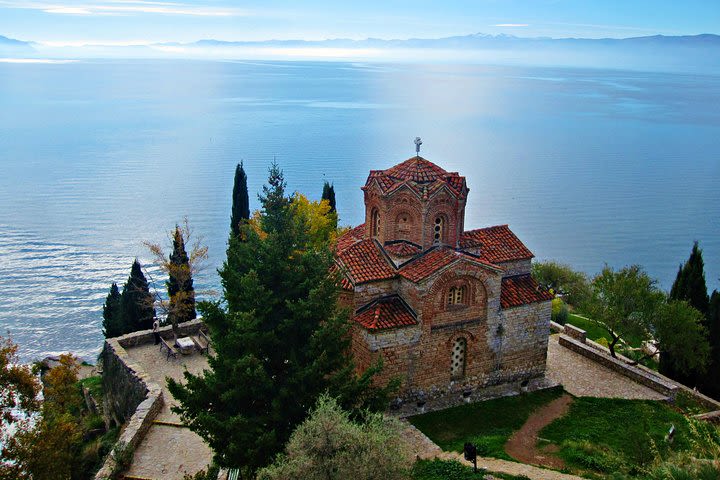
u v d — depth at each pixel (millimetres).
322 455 23062
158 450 33062
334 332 28750
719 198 199250
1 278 110750
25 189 183500
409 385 36781
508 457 31594
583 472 30406
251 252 30953
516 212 177250
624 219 170375
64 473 29688
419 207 37312
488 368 39375
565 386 41406
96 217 152375
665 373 48500
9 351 30578
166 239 134625
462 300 37781
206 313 29688
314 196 170875
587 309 47969
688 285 49844
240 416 26172
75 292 104750
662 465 23859
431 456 31578
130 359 43219
